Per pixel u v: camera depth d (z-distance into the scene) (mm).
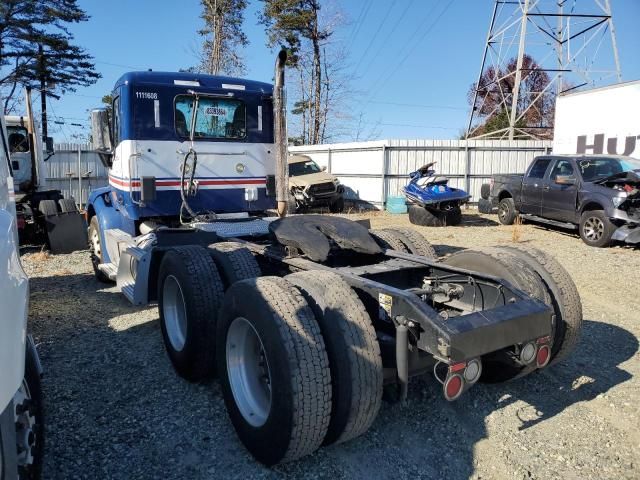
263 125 6730
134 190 6062
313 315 3072
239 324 3350
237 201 6648
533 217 12844
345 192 20297
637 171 10297
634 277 7930
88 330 5602
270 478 3074
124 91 5965
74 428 3604
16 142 11062
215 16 29734
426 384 4191
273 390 2953
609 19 25016
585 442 3453
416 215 13812
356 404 2961
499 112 39438
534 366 3596
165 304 4582
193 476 3100
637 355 4844
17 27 30094
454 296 4086
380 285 3354
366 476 3109
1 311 1927
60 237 10258
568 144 15844
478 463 3246
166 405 3939
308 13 29766
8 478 2033
